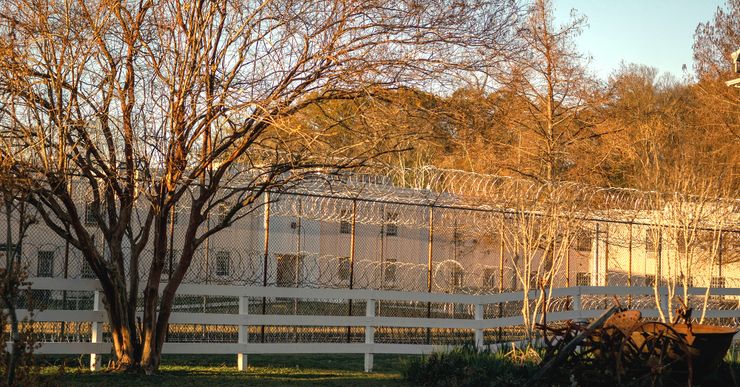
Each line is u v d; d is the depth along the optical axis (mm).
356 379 13070
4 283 7457
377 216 20938
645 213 21609
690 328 11125
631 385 10734
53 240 17453
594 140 34531
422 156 22484
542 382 11305
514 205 16922
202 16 11797
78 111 11430
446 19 12047
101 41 11469
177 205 15258
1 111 11219
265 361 15383
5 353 7711
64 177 11203
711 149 36125
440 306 25234
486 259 27234
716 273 29156
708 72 35281
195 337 16469
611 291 19547
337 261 27141
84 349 12438
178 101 11727
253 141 12305
